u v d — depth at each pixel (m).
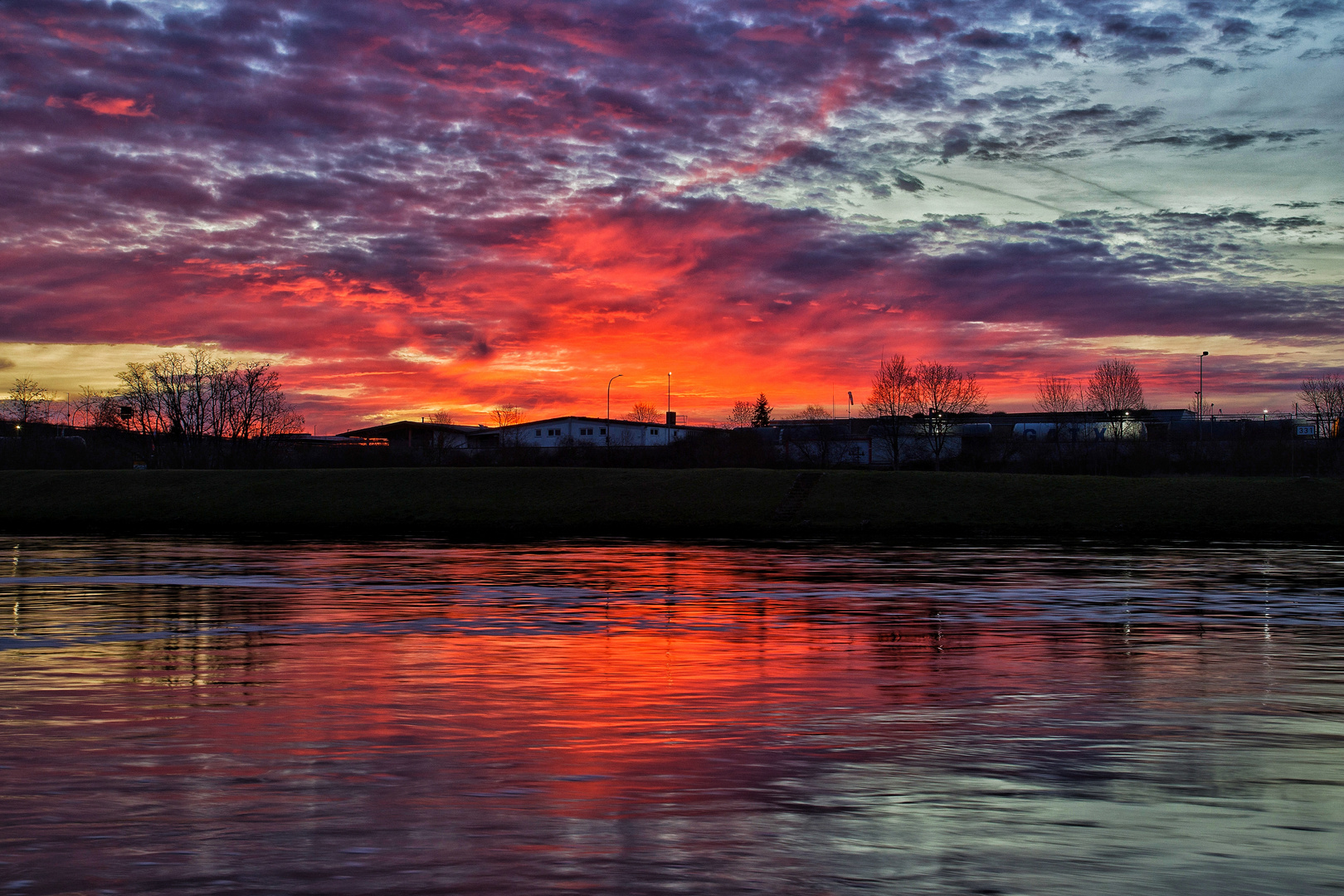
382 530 42.91
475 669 12.19
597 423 102.69
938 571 25.52
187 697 10.50
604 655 13.15
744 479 51.25
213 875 5.52
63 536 38.44
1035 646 14.05
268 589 20.84
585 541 36.84
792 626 15.87
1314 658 13.17
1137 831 6.36
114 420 87.81
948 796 7.09
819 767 7.88
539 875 5.54
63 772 7.65
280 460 75.56
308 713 9.73
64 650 13.48
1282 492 45.03
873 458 70.88
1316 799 7.08
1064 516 44.00
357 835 6.21
